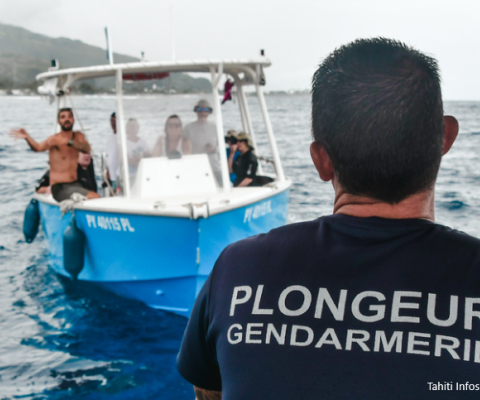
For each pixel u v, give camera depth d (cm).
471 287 78
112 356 404
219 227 446
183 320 476
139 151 509
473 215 788
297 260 88
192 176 505
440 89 87
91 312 489
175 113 516
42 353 408
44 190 596
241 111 654
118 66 488
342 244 87
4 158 1571
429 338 76
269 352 82
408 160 84
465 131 2645
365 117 84
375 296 80
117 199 493
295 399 78
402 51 90
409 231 85
